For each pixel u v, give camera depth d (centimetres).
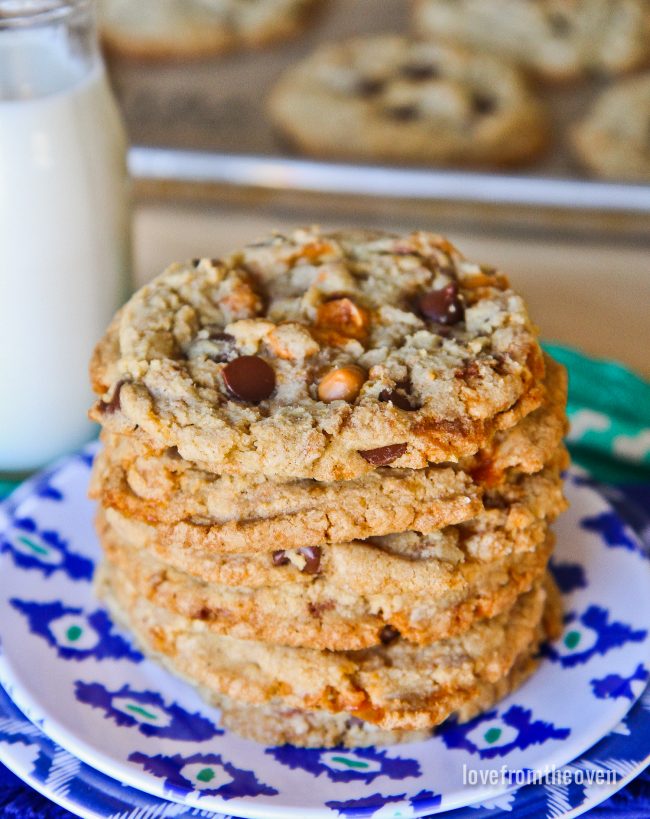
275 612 35
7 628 38
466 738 35
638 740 35
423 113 78
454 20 89
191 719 36
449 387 34
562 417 36
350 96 80
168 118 80
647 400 47
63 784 34
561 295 58
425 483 34
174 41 86
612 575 40
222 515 34
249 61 87
